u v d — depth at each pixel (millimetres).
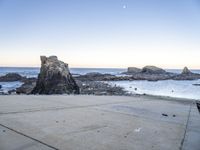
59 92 18594
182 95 22625
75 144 2922
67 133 3402
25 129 3535
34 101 6672
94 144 2947
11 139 3031
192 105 7055
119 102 7156
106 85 31453
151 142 3107
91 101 7137
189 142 3146
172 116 5039
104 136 3314
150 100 8055
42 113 4875
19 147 2740
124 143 3031
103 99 7809
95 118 4527
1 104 5883
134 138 3266
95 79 51719
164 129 3834
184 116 5098
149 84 41500
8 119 4180
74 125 3891
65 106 5938
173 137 3369
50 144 2889
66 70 20312
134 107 6203
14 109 5211
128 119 4543
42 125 3820
